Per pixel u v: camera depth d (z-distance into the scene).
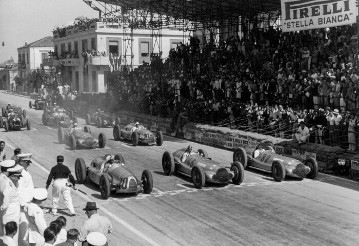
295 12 25.53
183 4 38.75
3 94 76.75
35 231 10.12
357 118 21.16
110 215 13.92
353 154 19.55
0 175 10.91
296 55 30.72
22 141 28.00
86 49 58.81
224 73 34.44
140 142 27.86
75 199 15.59
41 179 18.44
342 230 12.57
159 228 12.80
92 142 25.50
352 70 24.75
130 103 40.56
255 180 18.59
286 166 18.48
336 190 17.05
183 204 15.10
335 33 30.41
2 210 10.70
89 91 57.72
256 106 27.38
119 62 52.31
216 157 24.02
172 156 19.08
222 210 14.45
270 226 12.95
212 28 49.62
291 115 24.73
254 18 42.16
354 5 23.33
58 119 34.03
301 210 14.45
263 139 24.19
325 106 25.19
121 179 15.75
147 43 58.66
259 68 32.44
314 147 21.19
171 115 34.25
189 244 11.63
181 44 47.03
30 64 72.88
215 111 29.66
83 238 9.41
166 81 41.22
